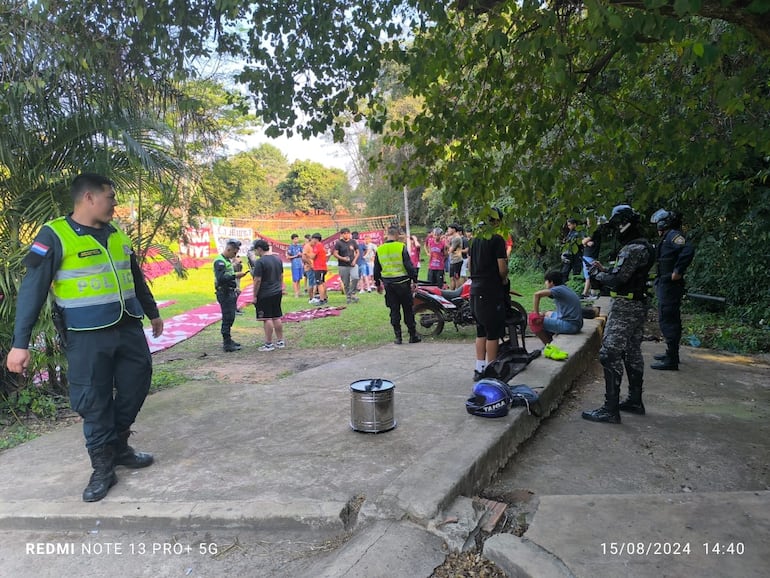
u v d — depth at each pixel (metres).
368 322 10.49
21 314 3.21
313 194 57.44
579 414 5.16
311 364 7.36
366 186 36.91
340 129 4.21
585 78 4.18
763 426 4.76
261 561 2.77
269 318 8.44
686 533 2.68
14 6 3.78
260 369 7.10
